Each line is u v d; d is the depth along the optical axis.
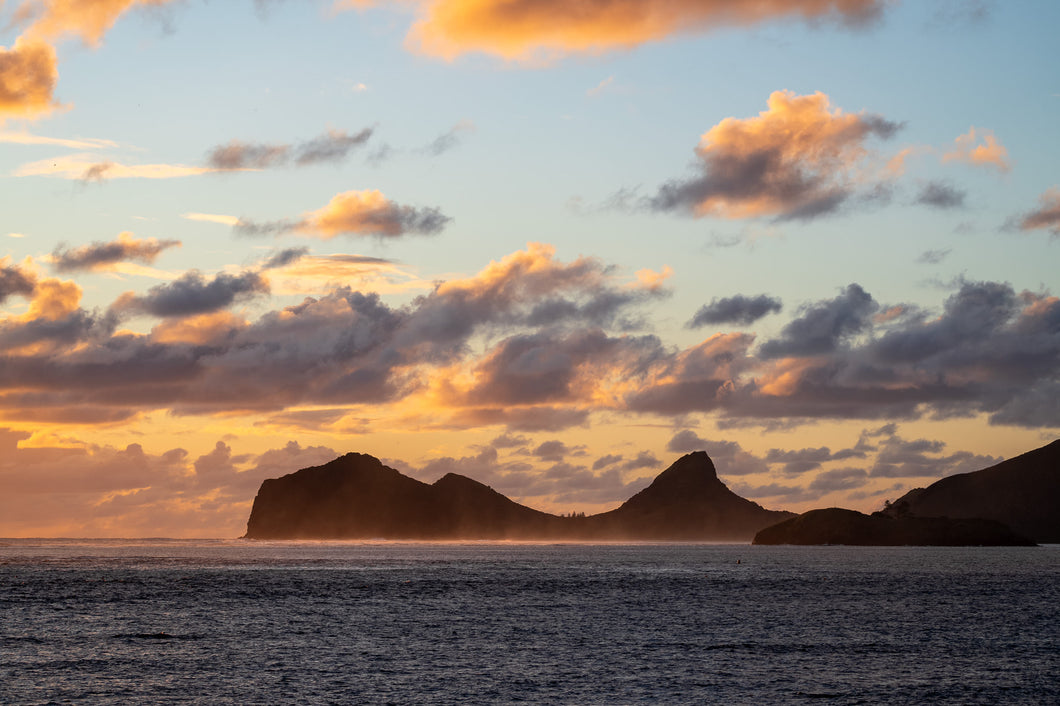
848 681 61.06
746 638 80.94
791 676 62.72
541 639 79.94
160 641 77.06
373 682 59.97
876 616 99.44
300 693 56.59
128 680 59.91
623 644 77.06
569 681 60.75
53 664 65.25
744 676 62.66
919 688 58.91
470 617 97.12
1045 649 74.75
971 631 85.88
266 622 91.06
